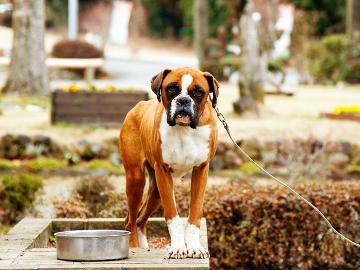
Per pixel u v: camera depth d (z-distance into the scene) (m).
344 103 27.45
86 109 20.58
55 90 20.56
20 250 7.87
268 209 10.81
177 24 63.38
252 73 22.70
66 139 18.75
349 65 38.22
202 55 39.00
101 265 6.97
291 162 16.36
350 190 10.95
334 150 18.17
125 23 66.31
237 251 10.83
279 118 22.36
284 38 49.78
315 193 10.87
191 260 7.21
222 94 29.47
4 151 18.66
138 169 8.53
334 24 49.44
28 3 27.17
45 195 13.91
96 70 35.88
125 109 20.55
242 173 17.52
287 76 40.03
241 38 22.91
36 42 27.25
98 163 17.98
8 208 12.41
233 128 19.91
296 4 48.22
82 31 61.91
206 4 39.25
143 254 7.54
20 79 27.14
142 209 8.94
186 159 7.50
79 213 11.34
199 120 7.41
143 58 47.69
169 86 7.26
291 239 10.83
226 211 10.78
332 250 10.86
